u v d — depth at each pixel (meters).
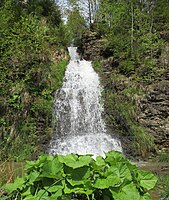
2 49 15.50
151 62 15.66
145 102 14.31
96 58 18.98
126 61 16.36
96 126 15.16
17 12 19.30
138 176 2.04
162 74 15.12
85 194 1.90
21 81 14.49
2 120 12.96
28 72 14.95
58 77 16.27
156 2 21.86
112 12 22.08
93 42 20.34
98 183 1.87
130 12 20.41
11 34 15.76
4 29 16.33
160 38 18.59
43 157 2.03
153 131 13.85
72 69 18.06
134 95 14.55
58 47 18.98
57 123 14.77
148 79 14.98
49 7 23.09
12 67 15.11
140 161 12.19
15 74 14.91
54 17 23.31
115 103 14.90
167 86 14.37
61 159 1.95
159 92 14.31
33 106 14.07
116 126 14.38
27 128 13.27
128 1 21.20
